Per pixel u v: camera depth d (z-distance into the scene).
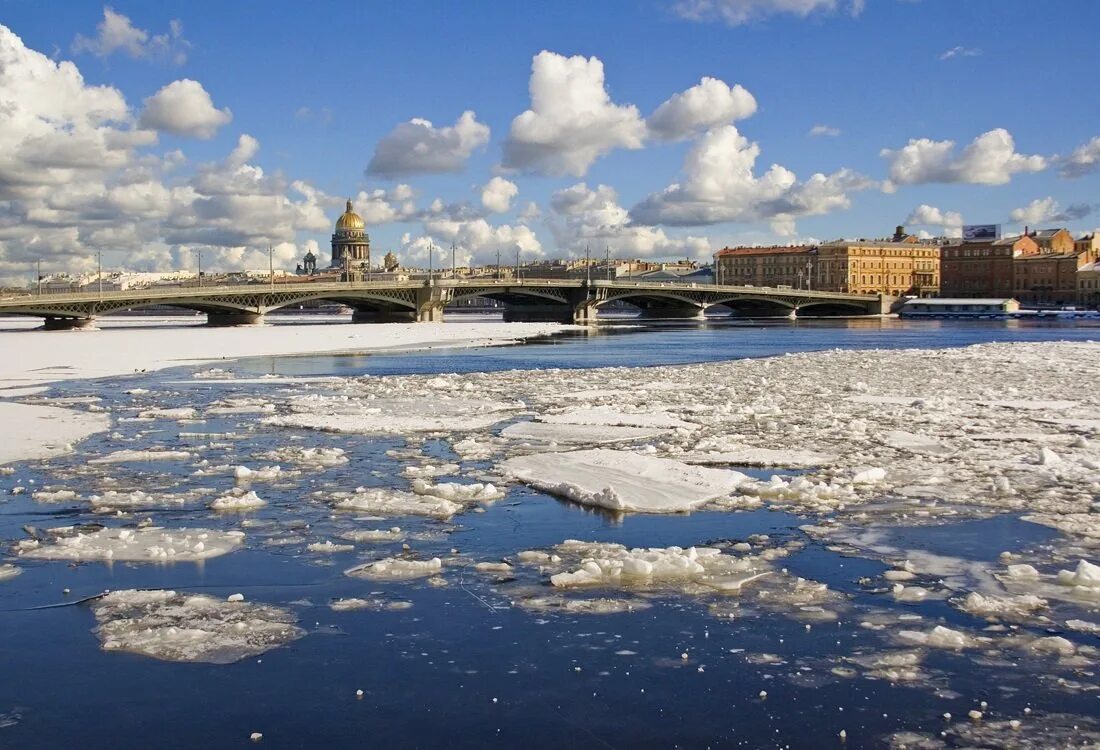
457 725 11.64
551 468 26.34
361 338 114.19
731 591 16.27
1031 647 13.82
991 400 42.59
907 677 12.85
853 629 14.55
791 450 29.48
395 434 33.88
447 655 13.68
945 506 22.14
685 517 21.45
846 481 24.83
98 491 24.03
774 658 13.48
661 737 11.32
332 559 18.23
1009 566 17.22
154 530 20.06
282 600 15.99
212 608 15.53
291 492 23.97
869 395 45.38
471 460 28.48
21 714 11.96
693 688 12.58
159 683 12.83
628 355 84.62
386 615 15.24
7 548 18.97
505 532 20.20
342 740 11.30
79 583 16.84
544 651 13.79
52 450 29.98
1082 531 19.81
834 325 184.38
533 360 77.94
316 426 35.31
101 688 12.70
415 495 23.25
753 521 21.00
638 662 13.40
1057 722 11.58
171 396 47.75
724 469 26.77
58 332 130.38
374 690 12.59
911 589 16.08
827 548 18.83
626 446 30.66
